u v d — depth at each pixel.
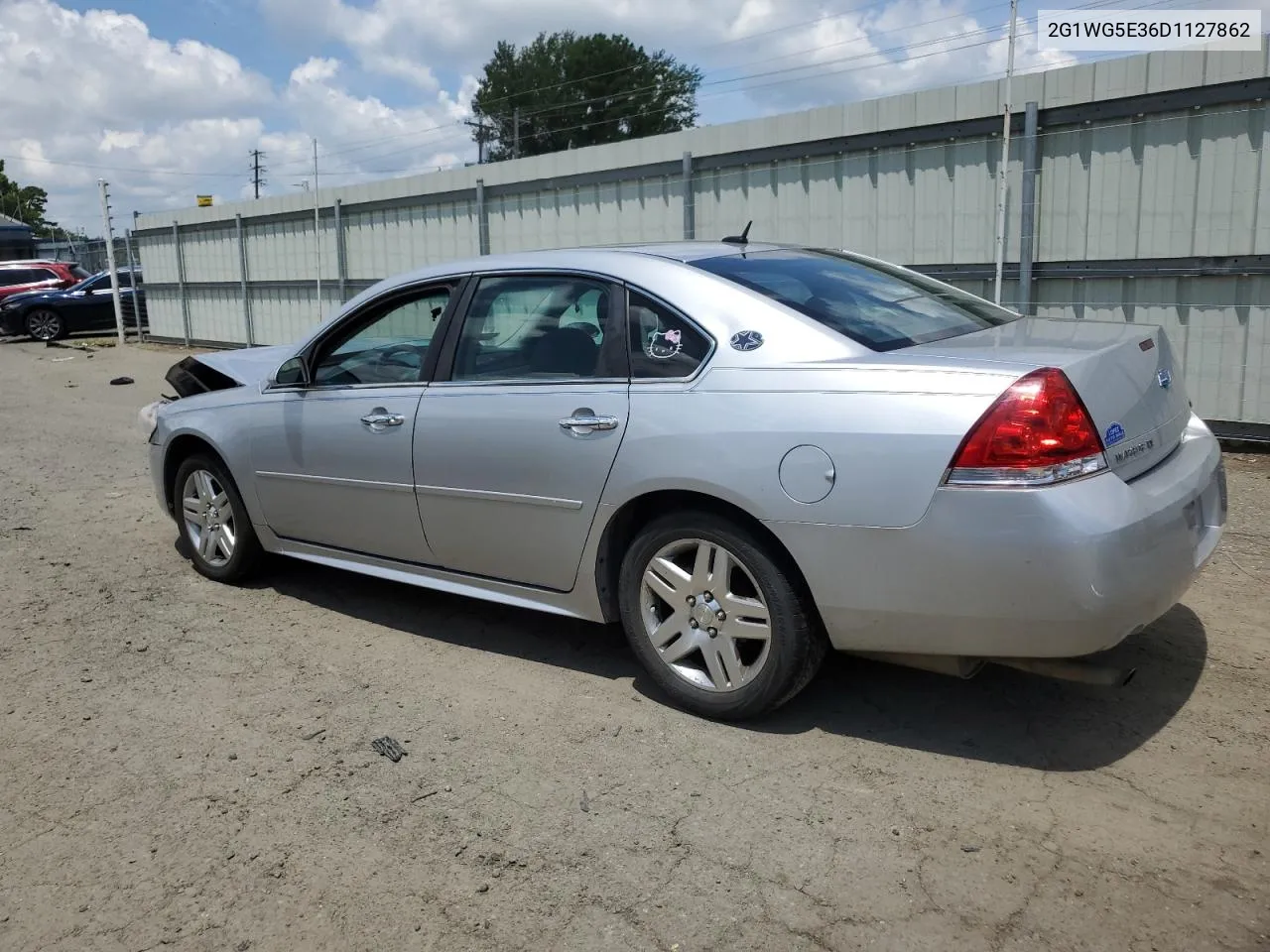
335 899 2.78
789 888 2.74
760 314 3.53
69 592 5.39
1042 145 8.47
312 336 4.81
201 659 4.45
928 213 9.21
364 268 16.36
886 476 3.10
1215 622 4.39
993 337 3.51
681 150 11.09
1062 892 2.67
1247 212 7.54
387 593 5.25
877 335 3.48
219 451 5.16
